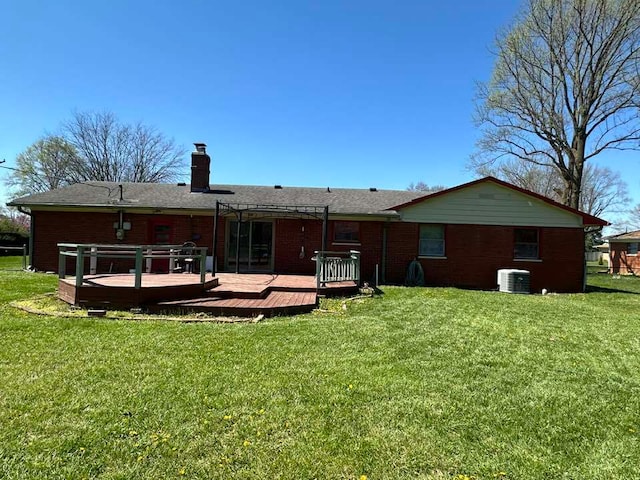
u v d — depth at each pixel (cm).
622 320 801
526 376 450
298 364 463
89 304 761
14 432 296
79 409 336
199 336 573
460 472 265
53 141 3538
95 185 1639
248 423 319
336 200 1579
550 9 2045
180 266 1339
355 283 1083
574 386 424
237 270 1324
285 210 1328
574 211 1429
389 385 406
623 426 337
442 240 1456
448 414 346
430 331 647
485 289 1412
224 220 1438
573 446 302
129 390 377
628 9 1862
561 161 2239
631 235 2752
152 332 590
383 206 1505
